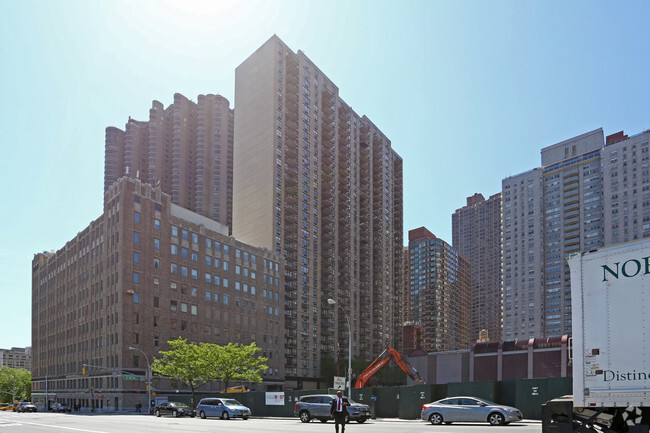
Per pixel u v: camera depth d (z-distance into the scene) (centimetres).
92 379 8412
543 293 17300
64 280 10119
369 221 15600
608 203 15912
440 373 12006
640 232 15025
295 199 12512
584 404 1127
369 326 14712
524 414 2964
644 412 1105
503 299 18225
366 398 3678
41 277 11544
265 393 4344
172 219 8919
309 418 3164
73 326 9438
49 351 10462
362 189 15525
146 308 8175
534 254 17688
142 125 19112
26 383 16075
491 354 11231
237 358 6775
